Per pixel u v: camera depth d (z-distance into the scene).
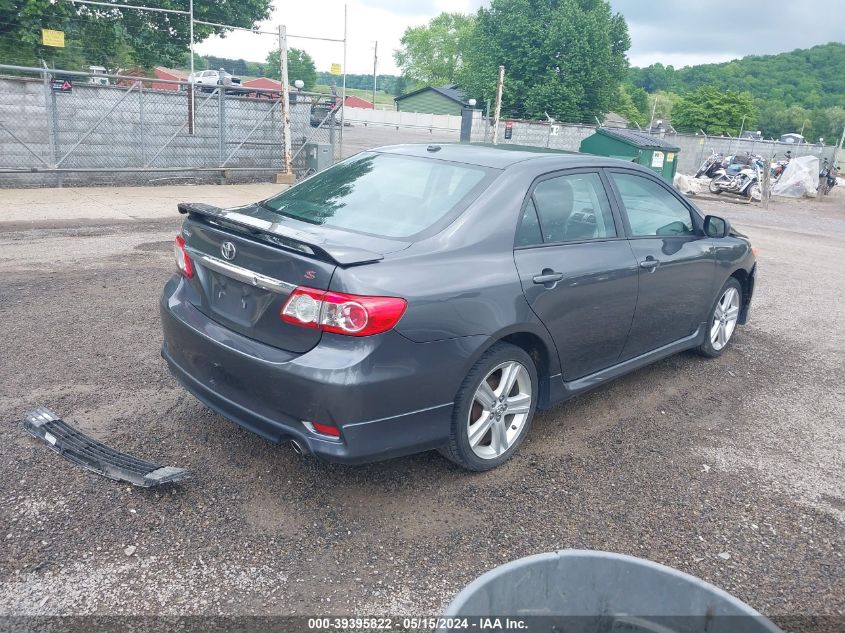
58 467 3.43
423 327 3.12
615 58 49.22
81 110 12.91
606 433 4.33
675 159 19.62
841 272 10.51
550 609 1.65
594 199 4.29
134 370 4.64
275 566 2.86
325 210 3.77
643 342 4.68
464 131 23.69
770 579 3.00
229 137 15.10
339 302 2.94
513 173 3.84
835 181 28.80
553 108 46.19
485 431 3.60
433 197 3.71
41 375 4.46
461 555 3.01
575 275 3.88
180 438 3.81
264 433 3.24
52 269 7.00
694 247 5.02
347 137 34.34
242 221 3.31
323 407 2.97
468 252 3.44
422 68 91.44
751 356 6.03
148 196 12.41
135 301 6.11
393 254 3.20
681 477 3.83
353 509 3.29
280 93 15.60
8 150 12.23
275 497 3.34
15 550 2.82
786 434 4.51
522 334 3.72
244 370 3.20
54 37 13.12
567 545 3.14
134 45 18.17
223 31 18.66
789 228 16.33
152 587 2.69
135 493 3.27
